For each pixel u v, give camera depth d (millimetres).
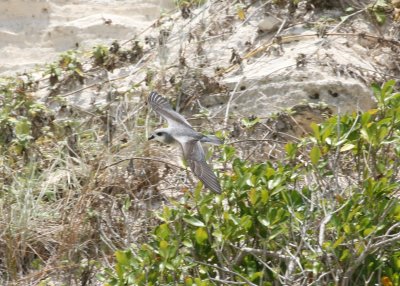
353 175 11672
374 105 14695
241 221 10117
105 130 14320
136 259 10211
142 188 13039
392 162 11383
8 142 13844
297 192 10570
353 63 15000
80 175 13195
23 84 15086
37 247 12438
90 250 12297
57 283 11906
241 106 14703
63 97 14977
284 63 15039
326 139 10727
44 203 12805
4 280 12211
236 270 10242
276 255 10219
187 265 10312
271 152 13227
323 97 14609
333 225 10055
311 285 9836
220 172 12016
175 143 10945
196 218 10391
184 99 14805
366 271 10109
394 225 10055
